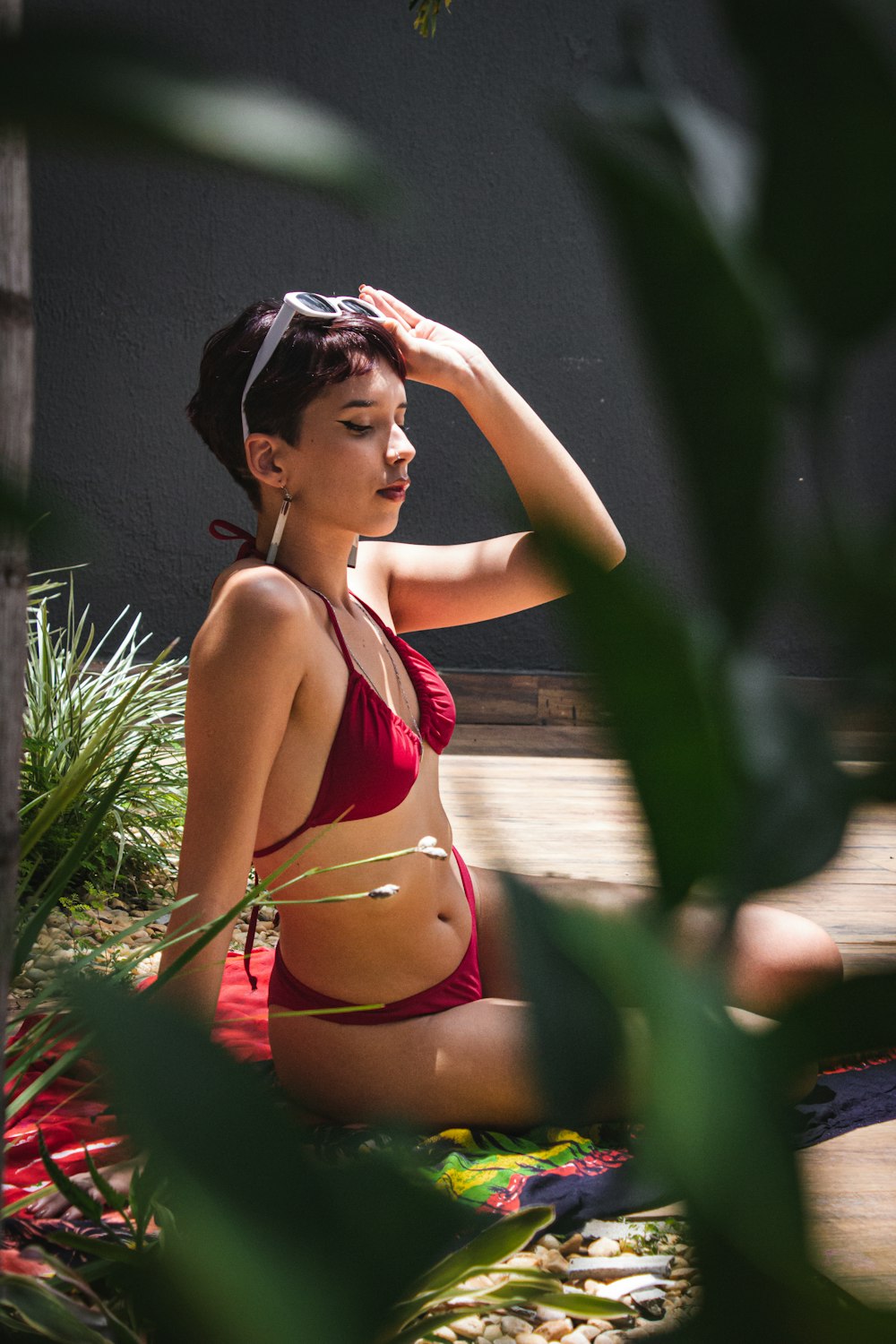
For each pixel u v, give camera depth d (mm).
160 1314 181
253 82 138
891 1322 170
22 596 698
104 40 132
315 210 7078
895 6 157
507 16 7066
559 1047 159
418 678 2082
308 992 1979
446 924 1990
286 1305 164
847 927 3070
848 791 157
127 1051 161
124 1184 1476
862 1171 1768
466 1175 1710
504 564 2279
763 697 159
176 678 4395
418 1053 1912
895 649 158
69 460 7008
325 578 1988
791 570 157
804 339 160
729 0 159
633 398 7305
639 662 148
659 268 154
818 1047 168
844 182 159
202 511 7125
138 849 3449
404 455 1938
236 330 1949
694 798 155
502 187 7180
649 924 162
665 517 7359
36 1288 859
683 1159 161
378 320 1963
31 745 3338
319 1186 171
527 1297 975
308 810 1865
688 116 169
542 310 7258
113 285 6973
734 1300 171
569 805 4832
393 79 7027
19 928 1255
